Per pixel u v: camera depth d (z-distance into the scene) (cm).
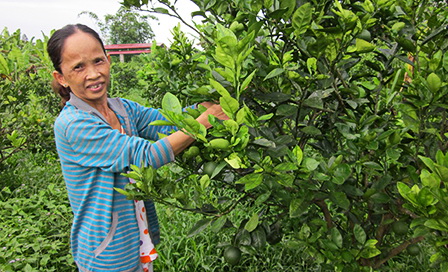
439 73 176
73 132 180
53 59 188
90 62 184
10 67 461
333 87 181
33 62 561
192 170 189
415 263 325
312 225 201
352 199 214
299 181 170
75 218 196
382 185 187
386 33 222
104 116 202
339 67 190
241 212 411
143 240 210
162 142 170
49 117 566
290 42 171
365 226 228
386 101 191
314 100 163
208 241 371
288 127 225
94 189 188
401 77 181
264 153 155
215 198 183
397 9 209
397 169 199
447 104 173
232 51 139
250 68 167
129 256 195
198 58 275
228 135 144
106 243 189
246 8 173
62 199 478
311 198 169
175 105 149
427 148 190
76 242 203
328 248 188
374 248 188
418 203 142
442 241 157
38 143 509
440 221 137
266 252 355
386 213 219
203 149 171
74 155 185
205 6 186
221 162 152
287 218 222
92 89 188
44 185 530
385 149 177
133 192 170
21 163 562
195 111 165
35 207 455
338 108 203
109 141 177
